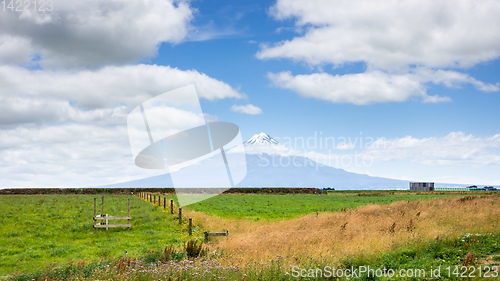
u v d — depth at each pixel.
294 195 94.88
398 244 15.62
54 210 39.19
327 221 26.83
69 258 21.03
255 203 62.34
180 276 11.47
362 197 82.69
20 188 87.88
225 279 11.48
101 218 29.62
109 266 13.20
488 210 26.11
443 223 21.44
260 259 14.28
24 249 23.50
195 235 27.36
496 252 13.74
